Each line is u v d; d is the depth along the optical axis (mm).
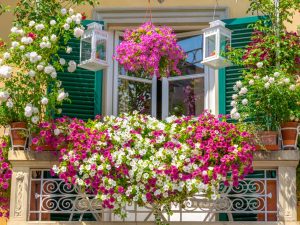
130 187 5332
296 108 5715
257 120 5816
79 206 5605
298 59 6035
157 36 5777
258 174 6059
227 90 6574
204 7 6855
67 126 5680
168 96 6879
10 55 5684
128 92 6824
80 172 5410
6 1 6973
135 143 5484
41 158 5641
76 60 6699
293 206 5496
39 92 5711
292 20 6734
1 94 5531
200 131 5520
